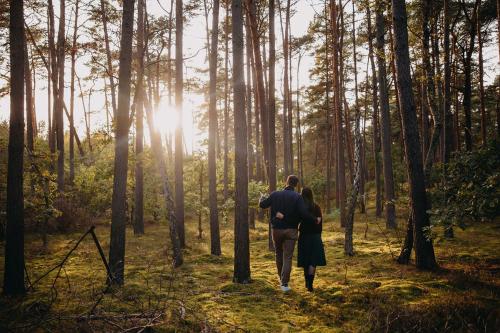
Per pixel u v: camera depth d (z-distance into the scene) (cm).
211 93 1157
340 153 1759
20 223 607
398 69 767
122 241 665
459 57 1694
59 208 1536
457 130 2195
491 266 755
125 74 673
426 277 679
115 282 646
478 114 2841
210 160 1104
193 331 464
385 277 700
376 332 456
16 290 598
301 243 653
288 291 636
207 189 1467
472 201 582
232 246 1272
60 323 472
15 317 500
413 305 513
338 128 1747
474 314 477
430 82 1004
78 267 846
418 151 761
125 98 673
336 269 803
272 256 1036
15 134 604
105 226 1702
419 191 760
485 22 1766
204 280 734
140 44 1227
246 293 629
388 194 1606
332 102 2586
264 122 1212
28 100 1608
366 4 1034
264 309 551
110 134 962
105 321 470
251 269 851
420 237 755
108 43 1772
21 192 611
